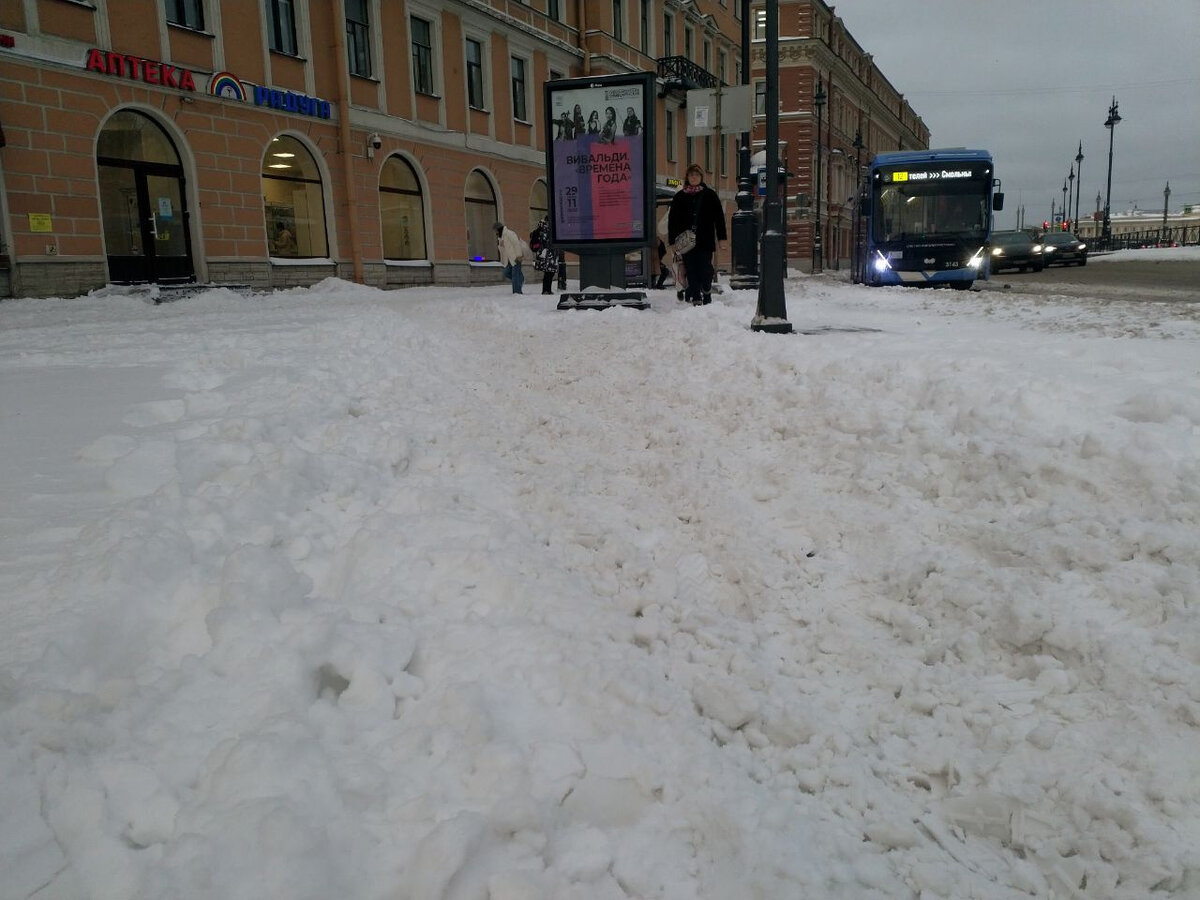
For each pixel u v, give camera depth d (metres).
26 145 15.31
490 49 28.84
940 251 20.09
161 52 17.62
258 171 20.16
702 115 16.75
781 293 8.41
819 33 59.81
